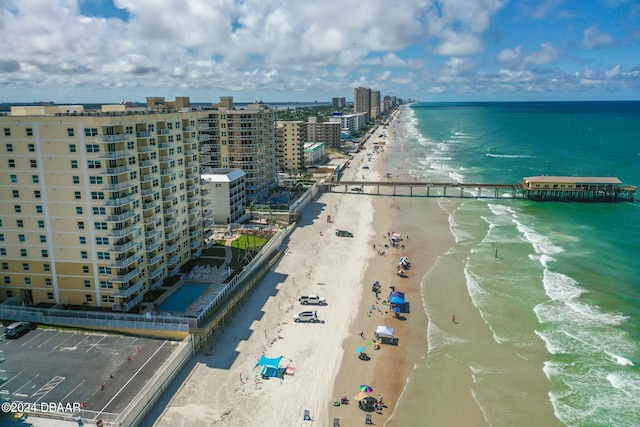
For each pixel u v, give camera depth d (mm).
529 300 84000
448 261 103250
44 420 48312
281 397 56906
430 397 58125
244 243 106250
